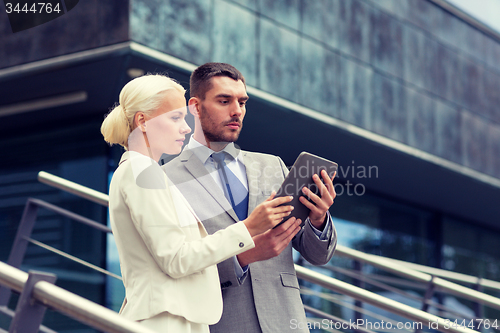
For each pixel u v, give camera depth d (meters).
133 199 1.34
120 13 4.22
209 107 1.67
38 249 5.15
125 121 1.43
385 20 6.23
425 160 6.27
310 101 5.31
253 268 1.62
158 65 4.36
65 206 5.27
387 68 6.12
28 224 2.87
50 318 4.75
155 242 1.30
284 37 5.22
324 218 1.66
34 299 1.12
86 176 5.32
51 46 4.46
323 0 5.65
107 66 4.44
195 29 4.55
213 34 4.66
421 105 6.36
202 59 4.54
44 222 5.26
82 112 5.39
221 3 4.77
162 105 1.42
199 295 1.35
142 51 4.19
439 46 6.76
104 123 1.45
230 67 1.72
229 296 1.59
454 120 6.71
